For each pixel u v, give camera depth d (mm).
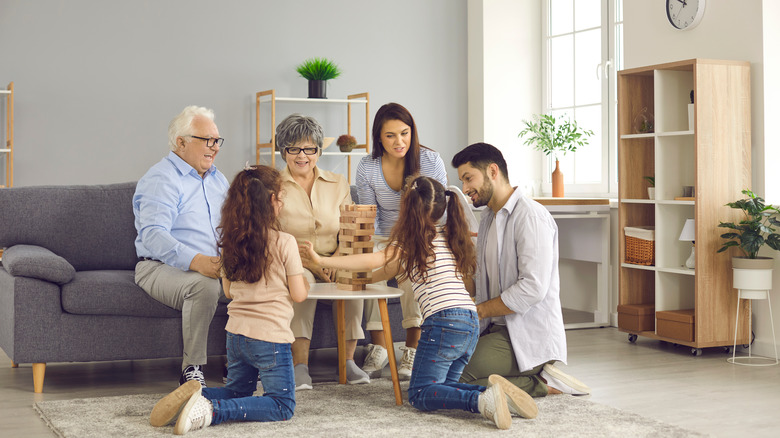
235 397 2682
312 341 3422
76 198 3686
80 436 2443
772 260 3773
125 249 3721
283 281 2617
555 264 2973
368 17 5984
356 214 2973
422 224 2672
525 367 2906
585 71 5766
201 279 3070
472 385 2668
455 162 3014
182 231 3385
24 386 3248
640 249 4340
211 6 5547
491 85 6043
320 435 2445
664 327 4098
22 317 3105
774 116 3982
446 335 2643
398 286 3375
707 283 3918
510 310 2885
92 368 3652
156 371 3584
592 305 5293
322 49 5863
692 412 2828
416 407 2721
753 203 3762
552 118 5594
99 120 5301
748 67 3996
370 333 3604
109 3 5305
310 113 5855
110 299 3186
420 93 6137
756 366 3666
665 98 4199
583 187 5727
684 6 4312
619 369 3582
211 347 3312
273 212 2602
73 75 5238
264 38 5695
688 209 4270
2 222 3537
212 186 3523
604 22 5559
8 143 5062
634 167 4473
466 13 6254
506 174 2982
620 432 2500
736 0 4059
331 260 2822
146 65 5398
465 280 3088
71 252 3635
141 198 3344
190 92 5512
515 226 2922
